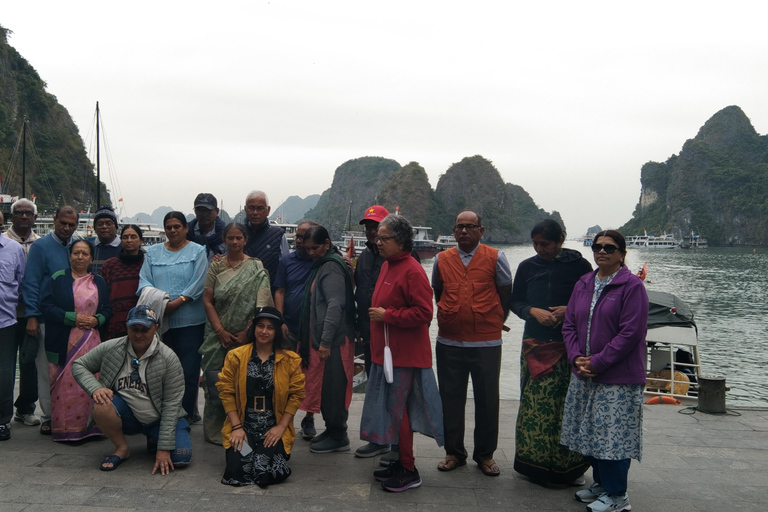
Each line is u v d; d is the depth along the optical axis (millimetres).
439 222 138000
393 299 3473
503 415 5500
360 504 3145
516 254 109000
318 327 3986
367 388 3576
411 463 3420
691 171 160500
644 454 4195
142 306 3625
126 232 4242
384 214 4152
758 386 14984
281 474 3402
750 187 149375
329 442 4078
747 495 3416
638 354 3127
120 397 3641
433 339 19359
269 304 4082
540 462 3471
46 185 63500
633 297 3105
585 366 3156
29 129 63062
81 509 2969
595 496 3289
